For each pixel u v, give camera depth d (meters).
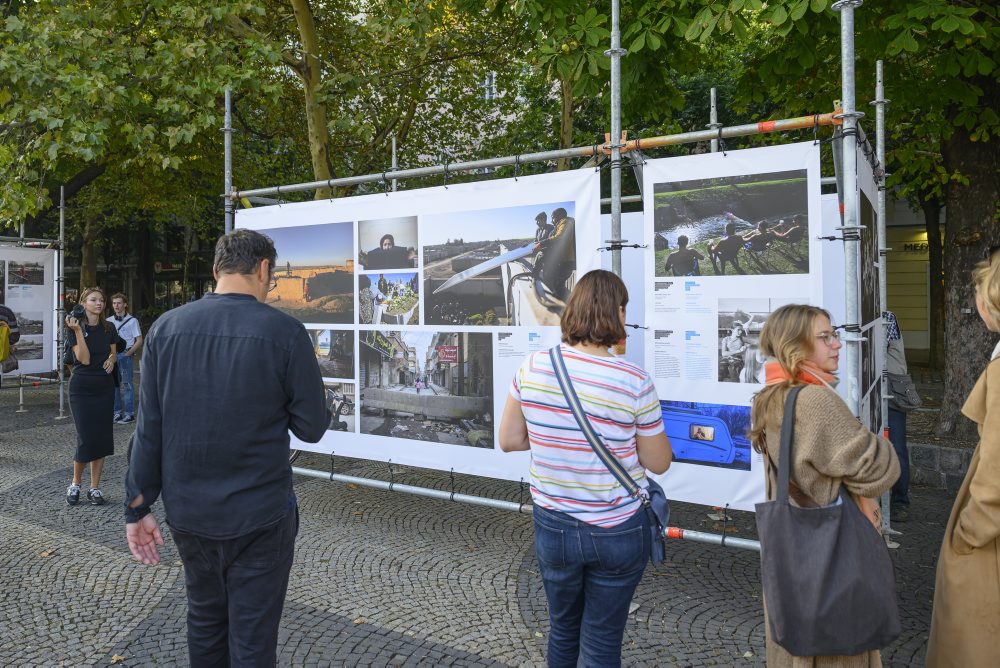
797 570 1.99
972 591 2.10
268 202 6.52
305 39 8.77
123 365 10.09
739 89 7.97
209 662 2.44
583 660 2.34
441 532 5.28
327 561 4.65
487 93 14.52
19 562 4.60
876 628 1.96
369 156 10.97
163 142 11.44
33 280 10.11
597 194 4.28
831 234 4.51
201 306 2.38
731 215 3.81
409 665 3.25
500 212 4.67
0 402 12.07
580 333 2.30
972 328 7.46
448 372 4.95
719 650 3.38
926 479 6.55
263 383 2.29
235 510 2.26
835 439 2.01
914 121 8.17
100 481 6.79
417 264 5.05
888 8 5.98
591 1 6.49
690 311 3.95
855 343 3.45
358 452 5.45
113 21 9.00
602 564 2.23
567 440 2.24
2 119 8.99
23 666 3.26
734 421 3.84
